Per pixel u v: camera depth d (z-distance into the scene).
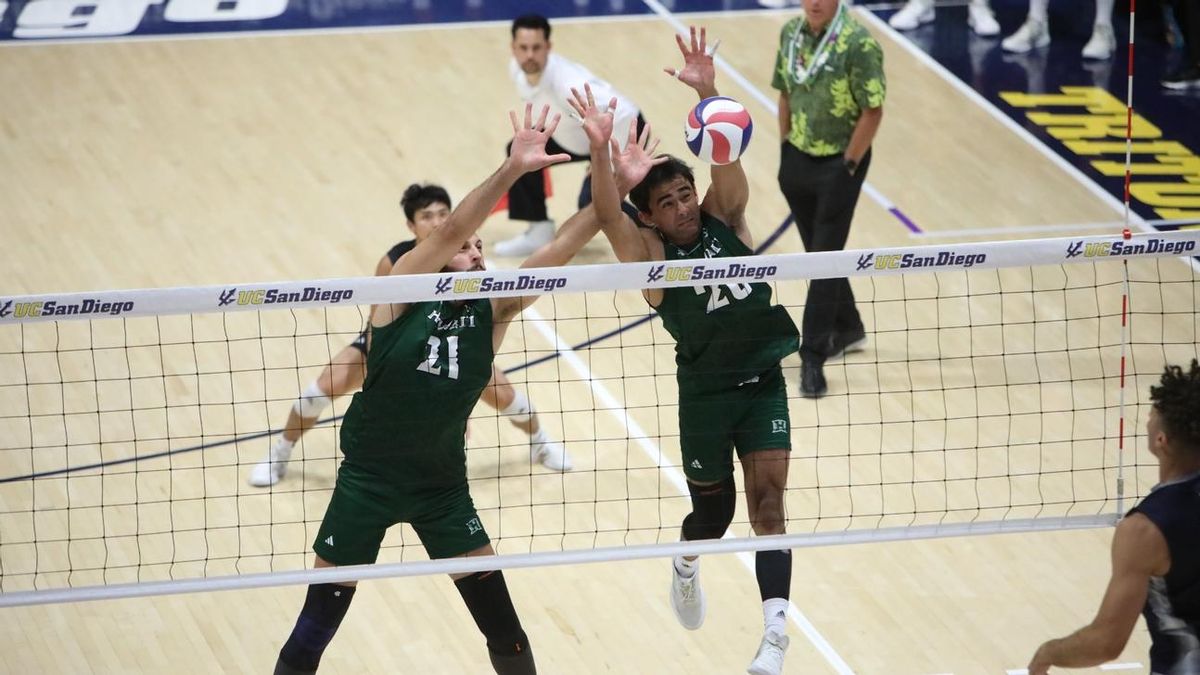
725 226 12.42
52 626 14.23
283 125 26.61
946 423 17.64
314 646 11.91
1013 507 16.00
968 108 27.11
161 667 13.68
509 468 17.03
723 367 12.34
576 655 13.88
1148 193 23.89
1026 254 11.51
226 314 20.34
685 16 31.78
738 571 15.22
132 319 20.19
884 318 20.27
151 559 15.27
